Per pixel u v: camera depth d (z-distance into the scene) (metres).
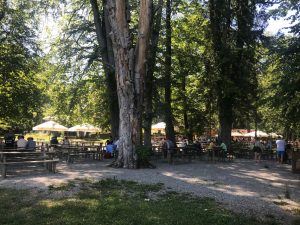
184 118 37.97
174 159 25.03
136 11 28.20
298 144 39.06
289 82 22.56
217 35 32.03
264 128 52.25
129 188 12.21
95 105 31.50
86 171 16.11
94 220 8.27
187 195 11.55
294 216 9.63
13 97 27.88
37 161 14.25
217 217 8.87
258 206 10.47
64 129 43.19
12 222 8.00
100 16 29.08
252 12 31.45
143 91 18.69
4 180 12.84
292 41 23.98
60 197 10.38
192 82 36.03
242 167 21.67
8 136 24.34
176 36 34.00
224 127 32.16
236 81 31.36
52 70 28.61
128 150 18.22
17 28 28.28
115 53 18.20
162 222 8.31
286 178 17.12
